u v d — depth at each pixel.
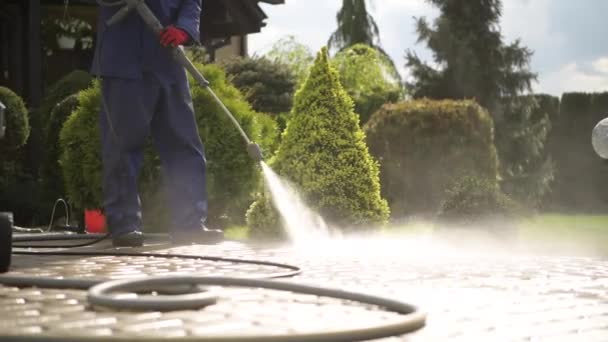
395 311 2.57
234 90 8.73
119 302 2.46
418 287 3.29
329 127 7.38
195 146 5.86
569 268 4.06
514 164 23.50
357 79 24.92
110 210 5.57
